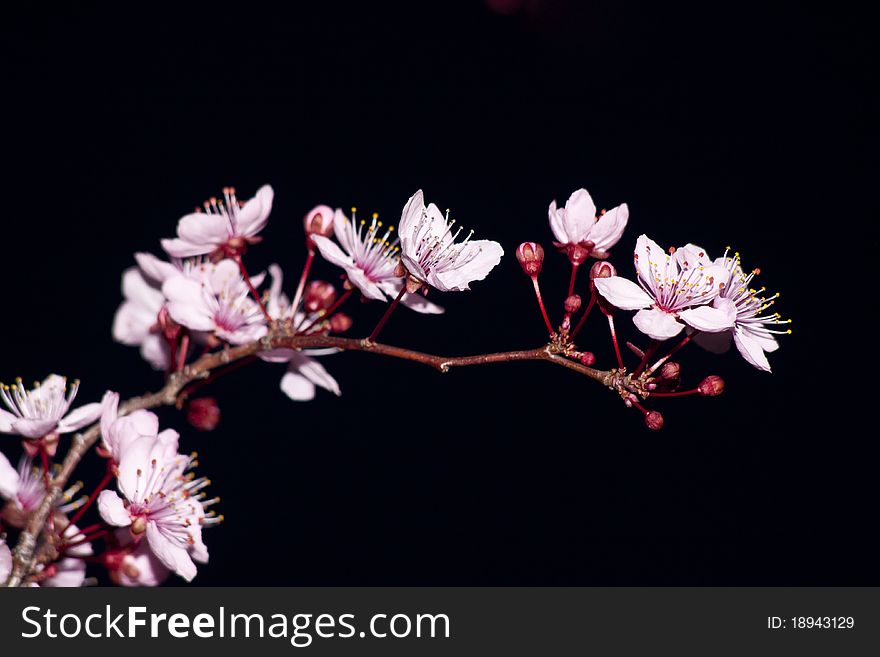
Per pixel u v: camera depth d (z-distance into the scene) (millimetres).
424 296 346
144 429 339
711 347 337
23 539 333
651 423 319
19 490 341
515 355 328
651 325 321
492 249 338
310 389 375
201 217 350
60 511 344
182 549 337
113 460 339
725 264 333
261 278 363
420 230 336
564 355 328
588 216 335
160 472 337
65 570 350
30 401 349
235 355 349
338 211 353
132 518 334
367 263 352
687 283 326
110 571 349
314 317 355
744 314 336
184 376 350
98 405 347
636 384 322
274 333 344
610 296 324
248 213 353
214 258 360
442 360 330
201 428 358
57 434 343
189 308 355
